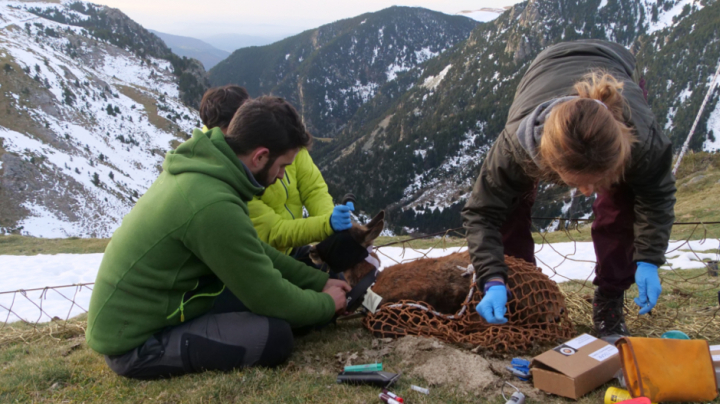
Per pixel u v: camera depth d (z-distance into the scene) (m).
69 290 11.09
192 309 3.15
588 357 2.94
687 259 8.64
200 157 3.04
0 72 158.88
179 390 2.99
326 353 3.59
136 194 143.00
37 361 3.68
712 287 5.71
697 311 4.51
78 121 161.62
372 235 3.95
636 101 2.88
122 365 3.13
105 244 21.89
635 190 3.09
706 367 2.65
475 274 3.41
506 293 3.25
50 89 165.00
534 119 2.68
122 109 184.12
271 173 3.23
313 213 4.51
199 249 2.93
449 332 3.62
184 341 3.10
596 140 2.22
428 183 180.38
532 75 3.32
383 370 3.21
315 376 3.17
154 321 3.06
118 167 153.62
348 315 4.25
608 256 3.56
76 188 127.75
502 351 3.58
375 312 3.92
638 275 3.23
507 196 3.24
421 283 3.91
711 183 19.58
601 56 3.29
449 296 3.85
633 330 4.05
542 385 2.88
